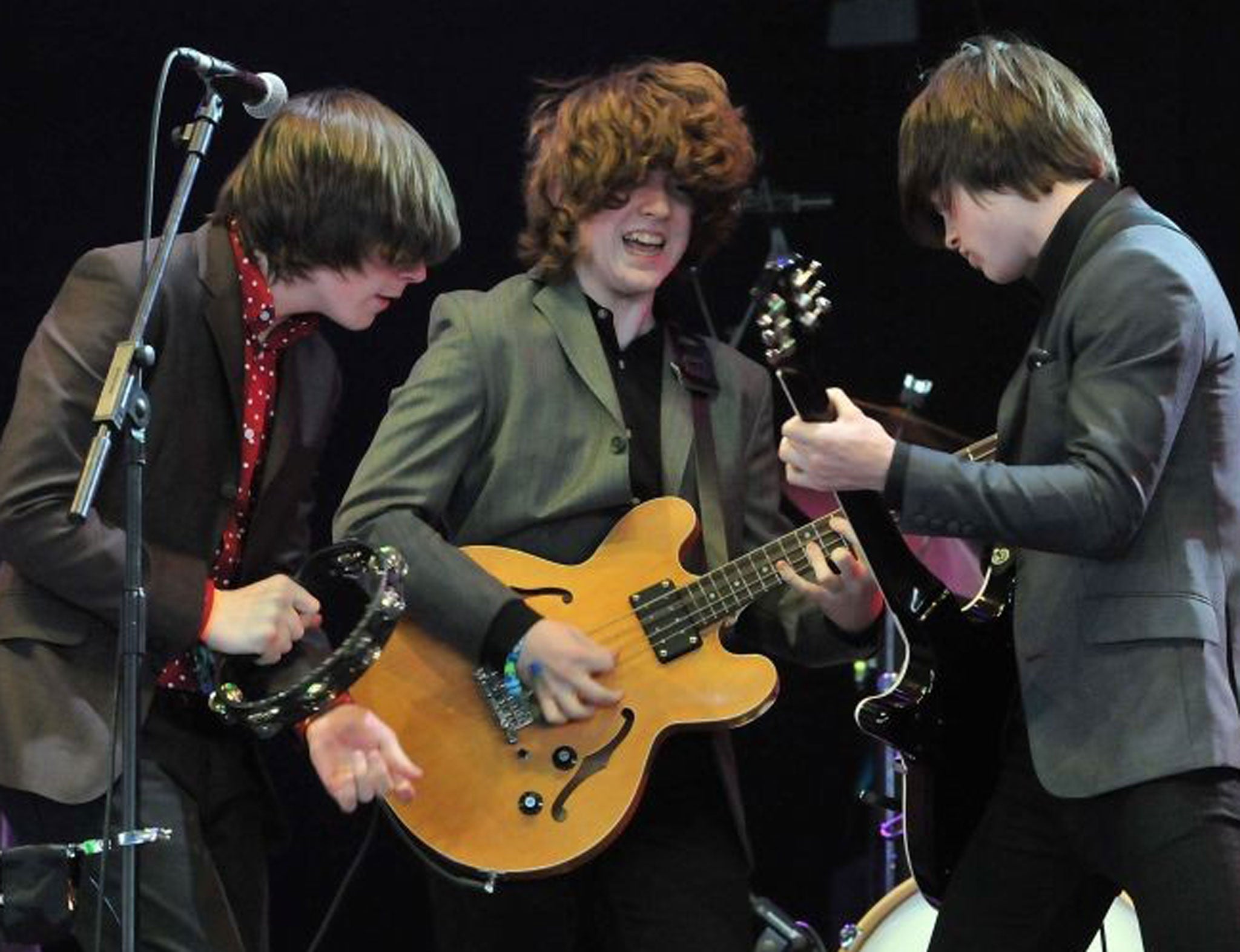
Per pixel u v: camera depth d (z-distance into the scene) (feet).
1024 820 32.68
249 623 32.83
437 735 35.60
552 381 36.45
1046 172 31.78
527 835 34.99
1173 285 29.96
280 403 34.91
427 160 35.35
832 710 63.10
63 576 32.27
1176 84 59.98
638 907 35.24
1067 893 32.58
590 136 36.27
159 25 61.72
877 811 58.34
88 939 32.81
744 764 63.57
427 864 35.42
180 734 33.63
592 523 36.52
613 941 35.63
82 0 61.57
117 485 33.06
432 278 62.18
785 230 63.36
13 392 61.05
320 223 34.24
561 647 34.68
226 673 33.32
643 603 35.70
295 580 33.65
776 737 63.46
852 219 62.95
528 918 35.63
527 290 37.27
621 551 36.14
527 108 62.34
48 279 61.36
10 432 32.83
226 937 32.91
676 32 62.95
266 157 34.53
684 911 35.04
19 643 32.76
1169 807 29.71
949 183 32.45
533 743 35.42
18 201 61.46
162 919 32.50
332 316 35.27
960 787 33.50
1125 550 30.35
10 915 31.19
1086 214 31.53
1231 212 59.62
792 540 36.04
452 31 62.39
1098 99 60.59
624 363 37.27
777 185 63.10
